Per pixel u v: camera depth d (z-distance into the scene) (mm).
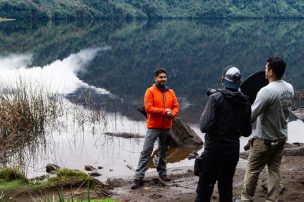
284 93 4961
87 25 73062
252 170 5297
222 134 4727
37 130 10945
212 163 4824
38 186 6617
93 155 9453
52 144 10219
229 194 4980
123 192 6914
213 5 111375
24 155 9398
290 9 119188
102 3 98438
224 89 4758
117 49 34656
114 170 8477
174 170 8219
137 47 36500
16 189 6500
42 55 29375
